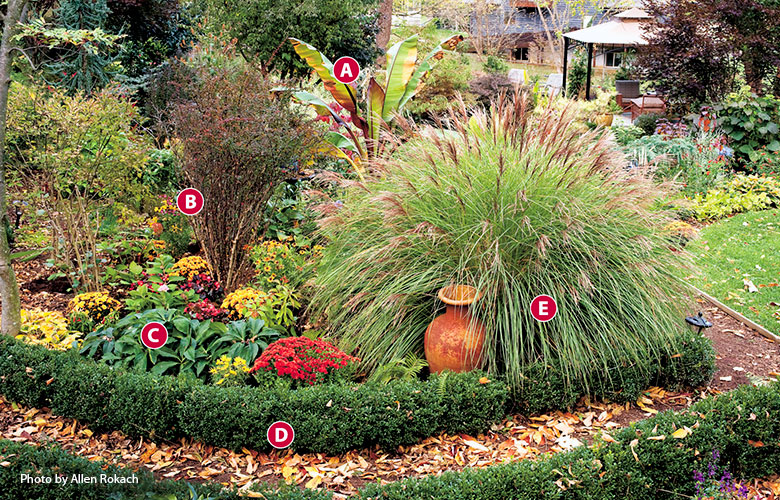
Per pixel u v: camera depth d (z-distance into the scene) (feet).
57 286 21.08
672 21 39.65
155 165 26.58
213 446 13.23
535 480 10.83
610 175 16.14
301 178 25.17
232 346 15.30
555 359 14.30
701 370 15.40
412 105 53.67
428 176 15.92
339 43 38.60
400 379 14.26
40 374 14.49
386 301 15.10
